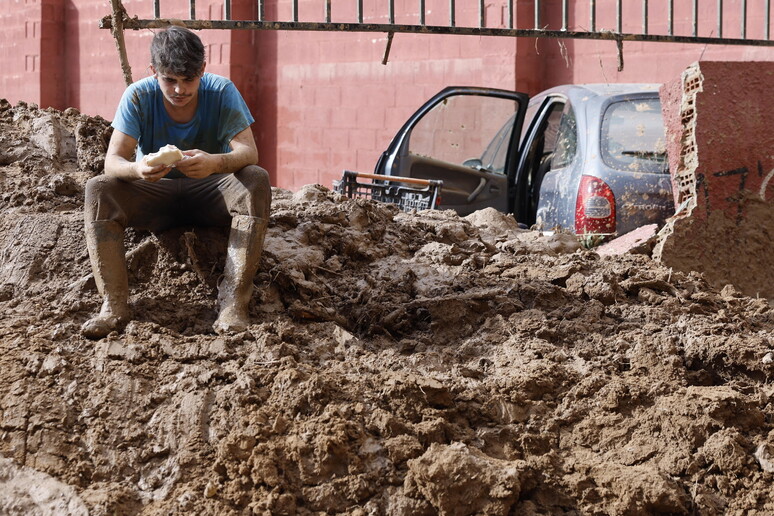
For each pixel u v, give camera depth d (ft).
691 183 19.38
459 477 9.97
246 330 12.24
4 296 13.35
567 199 22.53
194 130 12.85
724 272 19.25
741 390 11.65
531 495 10.32
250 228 12.49
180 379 11.30
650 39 23.97
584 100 23.44
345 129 40.57
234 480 10.14
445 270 14.44
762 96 19.65
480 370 11.82
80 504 9.79
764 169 19.57
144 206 12.89
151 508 9.98
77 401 11.00
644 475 10.21
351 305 13.51
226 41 42.78
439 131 27.14
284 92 42.68
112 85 48.80
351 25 20.08
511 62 35.04
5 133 17.24
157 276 13.43
